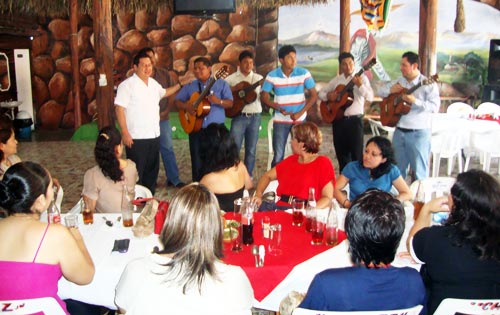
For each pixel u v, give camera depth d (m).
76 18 9.38
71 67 10.04
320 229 2.47
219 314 1.65
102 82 5.79
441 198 2.39
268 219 2.77
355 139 5.46
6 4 9.20
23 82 9.97
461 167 6.04
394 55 9.29
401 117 4.87
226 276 1.70
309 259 2.32
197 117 5.32
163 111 5.69
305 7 9.53
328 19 9.49
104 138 3.08
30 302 1.86
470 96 9.21
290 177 3.22
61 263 1.98
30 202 1.96
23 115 9.43
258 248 2.40
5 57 9.68
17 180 1.95
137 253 2.38
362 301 1.67
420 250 2.03
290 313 2.08
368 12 9.23
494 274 1.92
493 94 8.79
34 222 1.98
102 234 2.61
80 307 2.49
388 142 3.21
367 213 1.64
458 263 1.93
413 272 1.74
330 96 5.50
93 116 10.31
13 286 1.90
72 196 5.70
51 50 10.09
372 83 9.41
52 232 1.97
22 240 1.94
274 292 2.25
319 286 1.68
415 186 3.42
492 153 5.74
